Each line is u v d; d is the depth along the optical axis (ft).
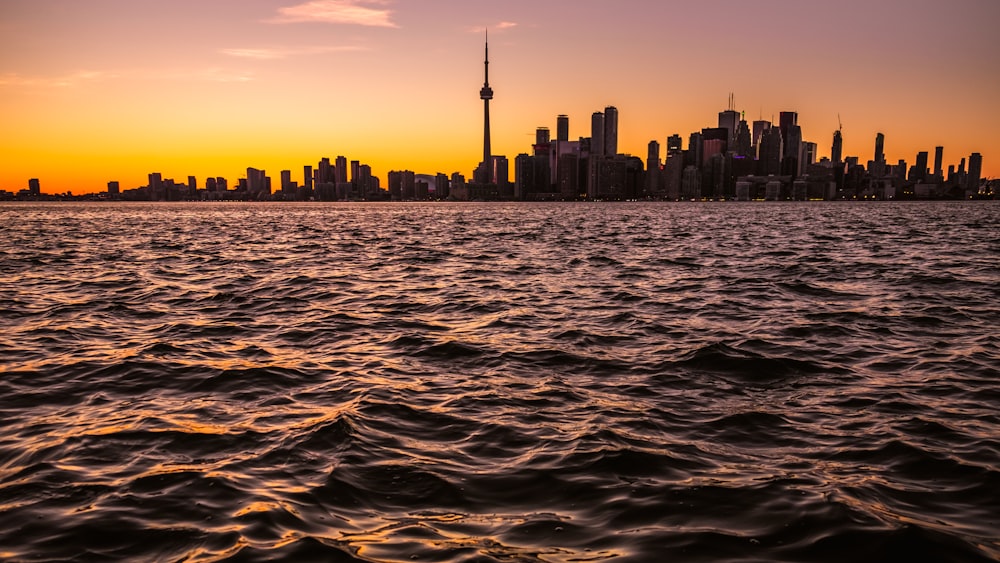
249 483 29.14
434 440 34.65
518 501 27.40
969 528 24.64
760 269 118.73
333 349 57.11
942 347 55.11
